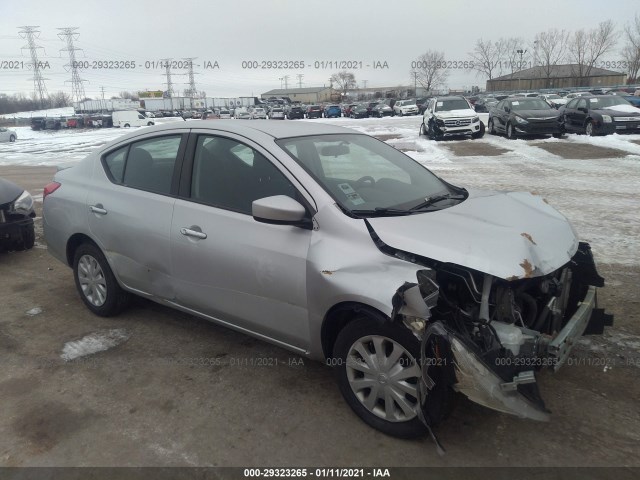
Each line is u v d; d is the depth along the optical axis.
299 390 3.35
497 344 2.59
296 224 3.02
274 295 3.15
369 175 3.57
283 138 3.52
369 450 2.78
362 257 2.80
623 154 13.87
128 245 3.98
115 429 3.00
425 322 2.64
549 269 2.78
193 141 3.74
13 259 6.40
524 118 18.42
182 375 3.56
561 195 9.15
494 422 2.98
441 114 20.27
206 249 3.44
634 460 2.65
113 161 4.30
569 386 3.30
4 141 36.78
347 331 2.92
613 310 4.32
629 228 6.82
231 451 2.80
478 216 3.14
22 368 3.71
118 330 4.27
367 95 98.12
